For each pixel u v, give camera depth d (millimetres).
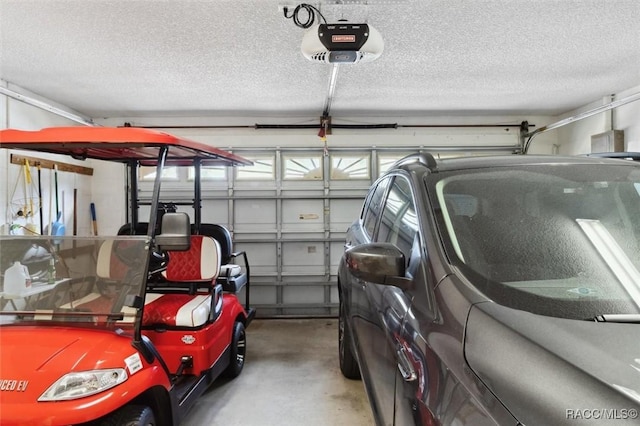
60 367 1663
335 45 2613
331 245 6039
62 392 1601
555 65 3881
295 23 2660
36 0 2555
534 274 1156
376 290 1896
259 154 6008
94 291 2037
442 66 3879
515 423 766
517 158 1669
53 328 1947
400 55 3586
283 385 3391
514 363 845
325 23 2674
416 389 1175
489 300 1067
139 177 5852
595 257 1197
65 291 2035
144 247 2102
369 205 2910
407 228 1685
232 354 3438
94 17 2809
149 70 3906
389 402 1474
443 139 6078
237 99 5027
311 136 6012
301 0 2609
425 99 5121
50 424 1530
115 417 1783
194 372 2697
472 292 1112
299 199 6027
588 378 750
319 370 3736
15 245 2082
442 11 2787
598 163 1596
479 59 3695
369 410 2934
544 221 1339
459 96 4992
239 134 5980
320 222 6031
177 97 4906
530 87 4609
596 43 3350
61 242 2084
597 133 5234
